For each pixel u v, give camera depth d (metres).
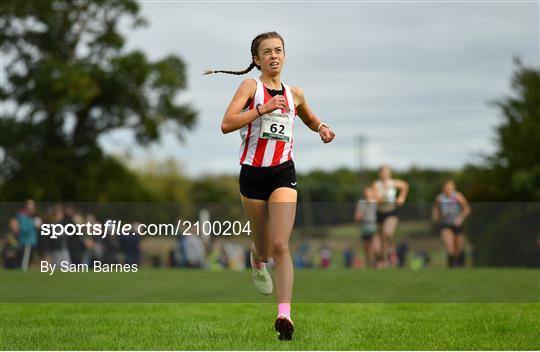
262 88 15.74
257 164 15.73
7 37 113.31
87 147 116.25
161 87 113.31
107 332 16.44
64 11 113.19
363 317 19.02
